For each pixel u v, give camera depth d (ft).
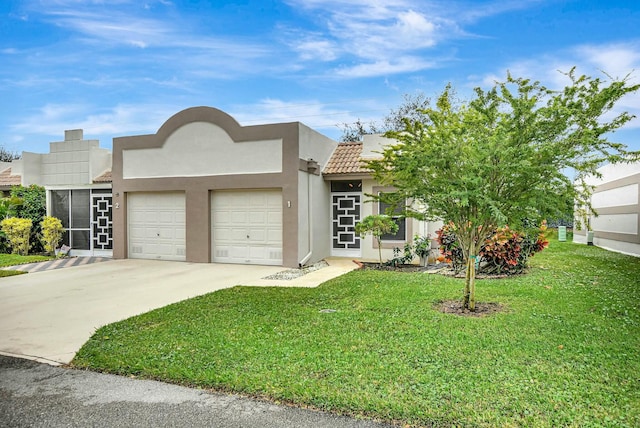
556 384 14.49
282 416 13.04
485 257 37.96
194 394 14.61
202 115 48.11
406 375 15.38
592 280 34.06
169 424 12.73
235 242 47.65
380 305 25.85
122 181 51.93
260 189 46.55
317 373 15.71
